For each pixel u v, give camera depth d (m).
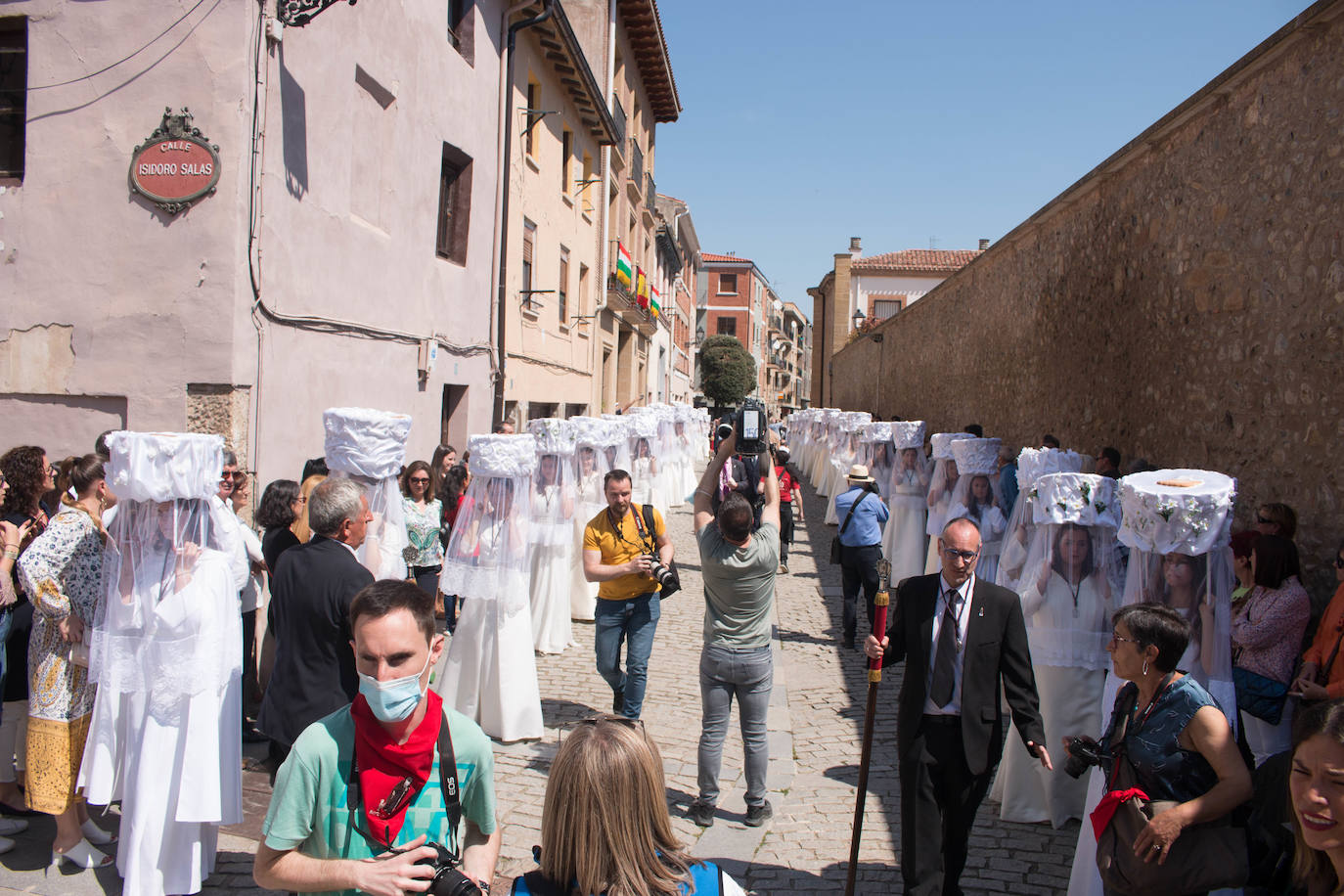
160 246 7.16
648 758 2.10
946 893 4.15
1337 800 2.34
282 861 2.39
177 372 7.16
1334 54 6.16
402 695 2.40
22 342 7.35
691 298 51.47
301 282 8.13
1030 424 13.80
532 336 16.12
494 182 13.41
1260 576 4.88
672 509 19.58
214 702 4.13
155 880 4.05
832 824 5.20
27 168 7.32
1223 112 7.71
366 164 9.59
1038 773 5.28
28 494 5.05
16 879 4.26
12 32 7.46
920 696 4.14
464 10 12.48
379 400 9.80
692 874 2.12
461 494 8.62
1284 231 6.71
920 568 11.85
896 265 44.97
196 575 4.12
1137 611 3.35
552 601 8.59
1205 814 3.07
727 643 5.12
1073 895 4.22
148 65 7.14
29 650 4.36
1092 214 11.15
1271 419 6.84
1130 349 9.78
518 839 4.81
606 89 21.66
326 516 4.09
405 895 2.31
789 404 84.31
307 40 8.09
